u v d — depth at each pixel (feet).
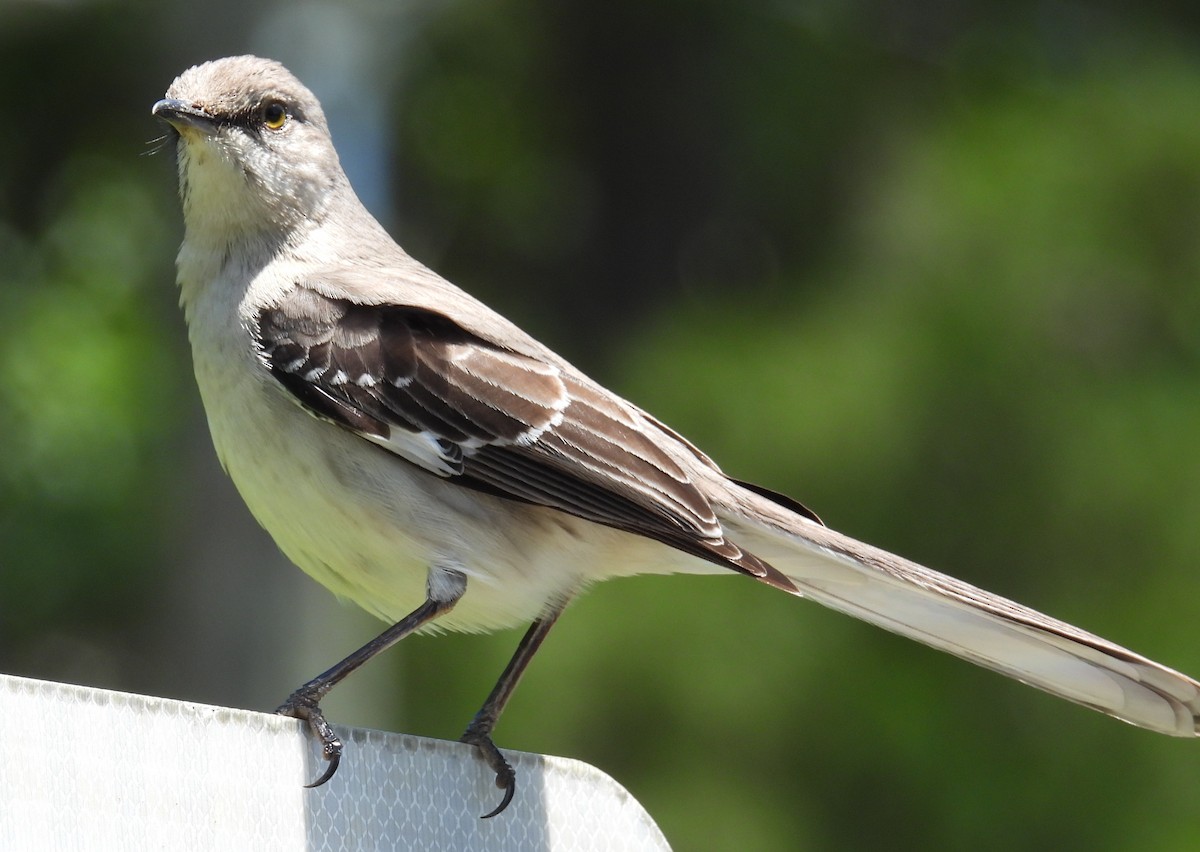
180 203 23.57
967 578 37.55
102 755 15.46
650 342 40.50
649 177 51.70
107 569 48.26
